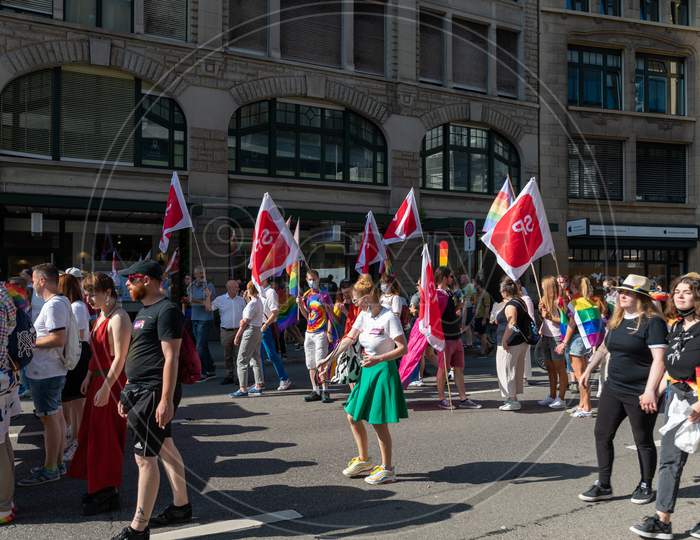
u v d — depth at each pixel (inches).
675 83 1018.1
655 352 181.6
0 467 173.0
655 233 970.1
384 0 780.0
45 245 607.8
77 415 244.1
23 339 190.1
